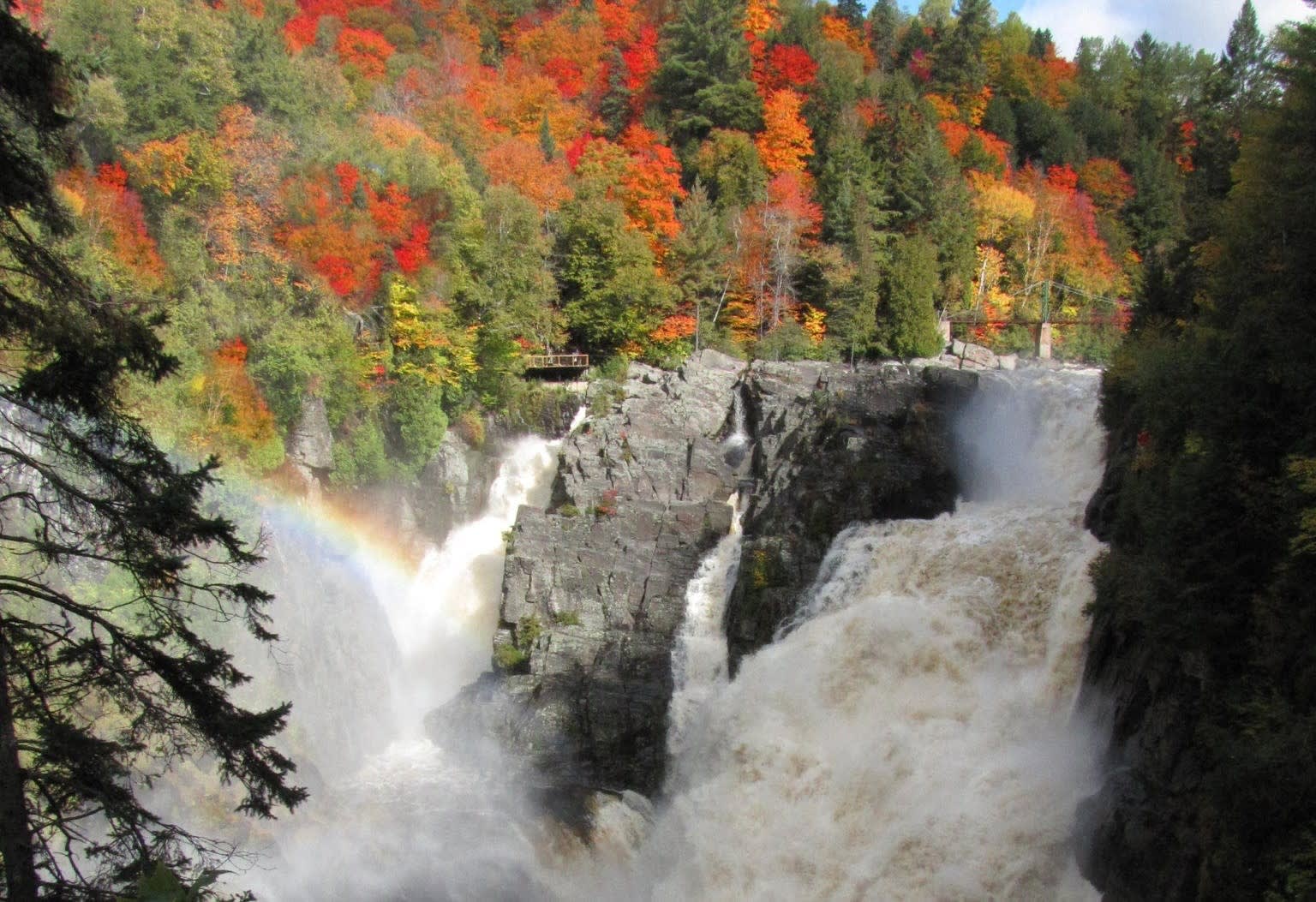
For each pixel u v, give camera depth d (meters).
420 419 62.72
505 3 127.38
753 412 65.94
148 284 50.34
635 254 75.69
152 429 42.19
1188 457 30.41
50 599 17.52
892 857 36.50
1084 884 31.64
